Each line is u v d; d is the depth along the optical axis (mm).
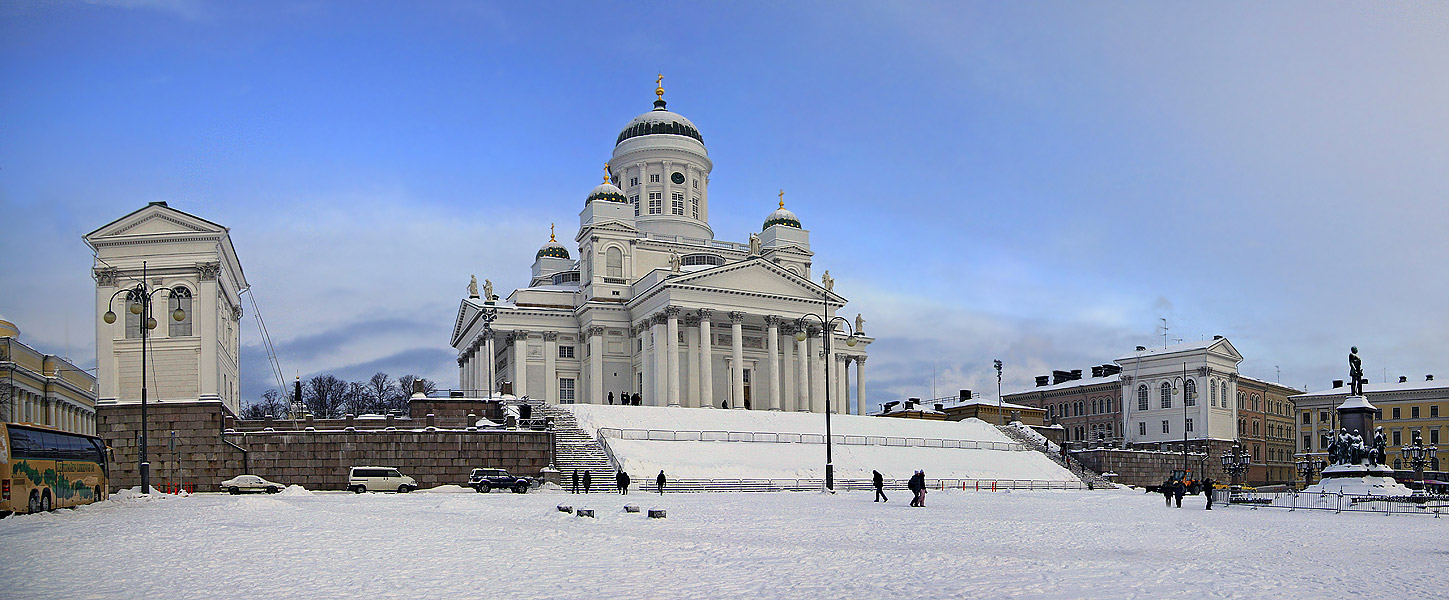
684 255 138250
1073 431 175875
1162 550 31516
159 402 79312
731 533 35938
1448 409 155750
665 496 67250
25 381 84562
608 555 28281
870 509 53062
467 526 38156
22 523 38406
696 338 125562
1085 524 42781
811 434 98875
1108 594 21781
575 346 134250
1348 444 79562
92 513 44062
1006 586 22719
